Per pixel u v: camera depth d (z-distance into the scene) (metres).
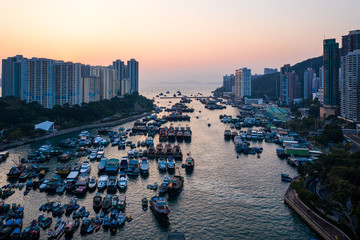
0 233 100.31
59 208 118.44
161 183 151.75
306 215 113.06
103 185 144.00
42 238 100.25
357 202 104.50
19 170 165.12
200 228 109.44
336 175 126.88
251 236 104.50
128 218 114.25
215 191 142.75
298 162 183.38
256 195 138.25
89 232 104.31
